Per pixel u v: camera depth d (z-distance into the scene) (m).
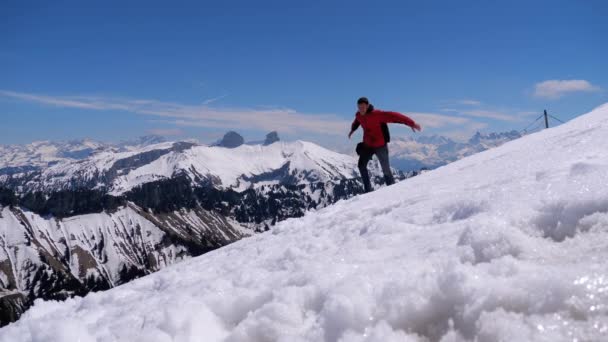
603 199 2.50
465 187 5.34
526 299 1.77
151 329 2.85
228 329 2.75
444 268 2.32
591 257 2.02
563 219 2.54
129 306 4.45
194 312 2.83
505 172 5.55
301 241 5.54
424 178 8.80
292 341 2.21
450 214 4.02
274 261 4.76
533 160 5.73
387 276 2.49
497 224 2.71
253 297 2.92
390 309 2.11
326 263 3.46
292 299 2.61
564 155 5.21
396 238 3.80
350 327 2.12
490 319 1.74
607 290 1.63
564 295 1.69
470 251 2.52
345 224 5.57
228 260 6.33
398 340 1.90
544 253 2.26
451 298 2.03
